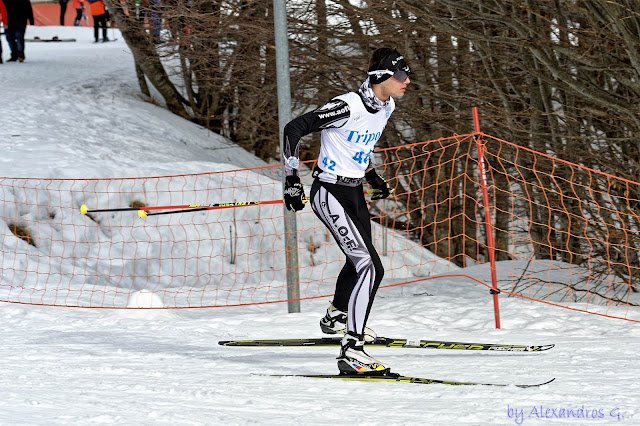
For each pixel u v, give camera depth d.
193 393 7.86
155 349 11.14
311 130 8.51
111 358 10.40
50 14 66.94
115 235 23.02
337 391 8.00
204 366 9.71
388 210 31.09
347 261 9.58
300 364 9.79
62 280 20.28
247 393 7.91
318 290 20.86
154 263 22.69
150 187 24.47
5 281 19.48
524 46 18.44
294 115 30.64
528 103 23.70
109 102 34.91
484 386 8.06
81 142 28.58
